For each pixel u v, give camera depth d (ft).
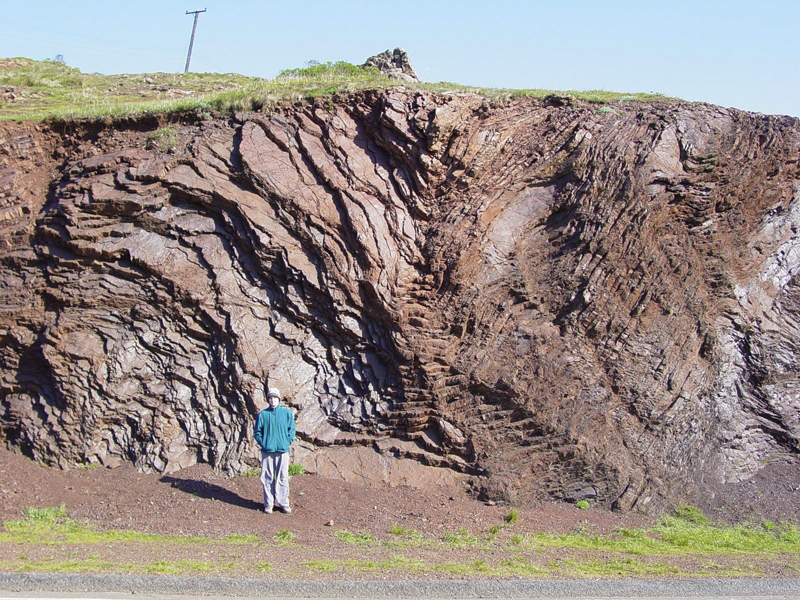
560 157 47.47
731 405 44.14
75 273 40.27
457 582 24.00
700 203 47.75
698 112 51.83
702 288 46.93
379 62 70.18
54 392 37.96
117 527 29.96
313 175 44.55
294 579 23.39
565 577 25.88
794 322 48.57
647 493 38.17
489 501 36.76
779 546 34.68
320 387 40.37
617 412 41.39
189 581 22.63
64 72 70.33
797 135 52.80
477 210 44.60
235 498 34.17
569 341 42.50
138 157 43.80
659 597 24.73
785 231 51.26
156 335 39.70
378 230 42.96
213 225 42.83
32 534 27.96
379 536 30.83
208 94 56.80
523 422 39.24
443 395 39.55
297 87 51.42
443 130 45.50
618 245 44.96
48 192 43.88
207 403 38.52
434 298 42.39
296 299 41.24
